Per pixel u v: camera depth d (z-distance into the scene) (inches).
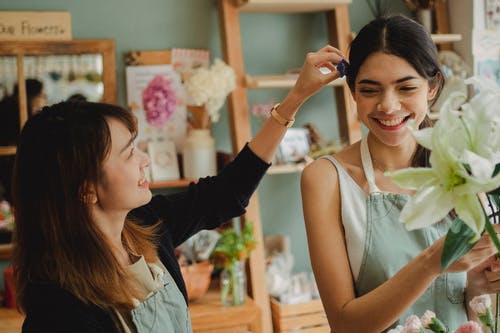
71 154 53.7
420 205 36.8
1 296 119.1
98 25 125.6
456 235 36.9
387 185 62.3
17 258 55.3
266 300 123.1
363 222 60.9
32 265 54.4
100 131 54.2
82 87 123.6
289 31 134.6
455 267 46.4
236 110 124.4
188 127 129.3
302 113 135.1
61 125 54.3
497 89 37.2
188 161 123.9
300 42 135.2
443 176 36.4
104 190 55.1
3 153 119.6
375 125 58.3
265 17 133.3
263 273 123.4
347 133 130.6
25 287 54.3
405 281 49.3
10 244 119.7
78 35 124.7
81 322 51.3
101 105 56.5
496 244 36.1
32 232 54.9
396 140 58.0
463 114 36.6
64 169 53.7
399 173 37.2
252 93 133.1
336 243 60.5
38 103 121.5
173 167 125.8
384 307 50.6
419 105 56.9
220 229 129.0
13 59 120.6
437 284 59.9
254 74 133.0
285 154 127.4
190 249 122.2
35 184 54.5
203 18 130.3
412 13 136.6
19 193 55.4
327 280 59.1
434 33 137.4
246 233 116.8
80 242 53.9
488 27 133.6
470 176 35.3
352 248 60.9
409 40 55.9
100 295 53.4
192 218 68.7
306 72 64.1
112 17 126.2
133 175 55.8
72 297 52.3
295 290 126.3
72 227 53.9
